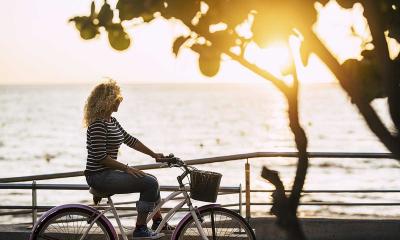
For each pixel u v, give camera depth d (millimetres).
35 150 66375
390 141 1537
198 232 5902
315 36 1549
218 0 1609
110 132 5352
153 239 5484
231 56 1611
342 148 62250
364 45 1688
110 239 5484
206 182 5266
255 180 35406
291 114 1547
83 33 1689
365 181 37125
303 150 1529
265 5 1544
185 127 95625
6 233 6664
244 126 98125
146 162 51594
